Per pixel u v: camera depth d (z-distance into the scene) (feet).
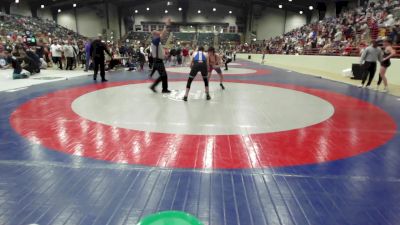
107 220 8.05
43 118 18.54
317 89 33.86
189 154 12.88
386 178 10.87
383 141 15.05
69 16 163.32
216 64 32.04
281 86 36.29
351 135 15.96
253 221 8.13
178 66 74.79
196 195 9.45
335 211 8.64
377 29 56.95
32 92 28.45
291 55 88.17
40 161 11.88
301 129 16.93
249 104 24.09
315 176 10.95
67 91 29.35
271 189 9.92
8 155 12.45
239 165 11.82
